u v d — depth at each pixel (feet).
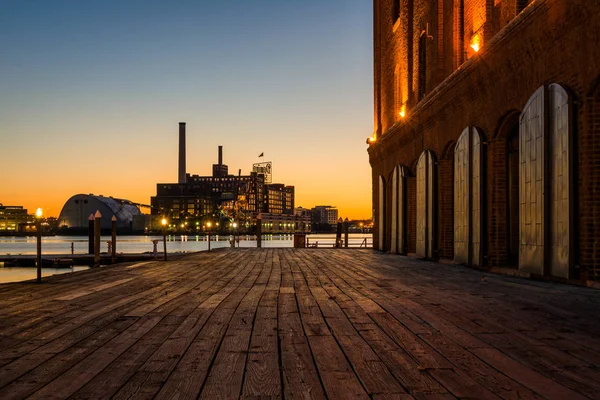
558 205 34.19
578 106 32.37
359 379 13.32
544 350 16.24
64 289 33.76
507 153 48.32
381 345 17.03
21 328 20.26
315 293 30.55
